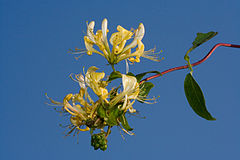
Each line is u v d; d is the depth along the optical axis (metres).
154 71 0.83
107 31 0.84
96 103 0.81
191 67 0.84
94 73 0.81
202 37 0.85
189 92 0.83
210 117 0.83
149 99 0.83
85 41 0.85
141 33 0.84
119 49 0.84
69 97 0.82
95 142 0.81
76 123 0.82
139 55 0.83
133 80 0.81
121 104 0.81
